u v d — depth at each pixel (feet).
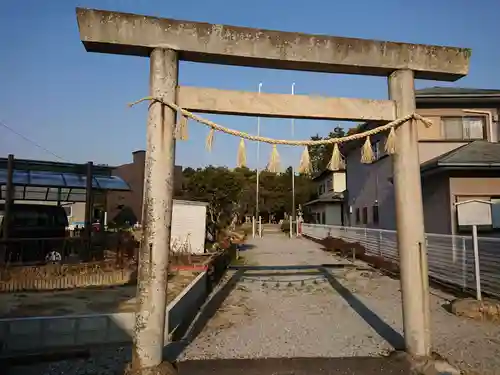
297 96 15.83
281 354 16.90
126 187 47.24
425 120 16.30
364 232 54.49
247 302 27.94
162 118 14.56
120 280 33.45
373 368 15.08
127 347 18.44
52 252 38.17
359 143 68.08
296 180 172.35
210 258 43.47
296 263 49.93
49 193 49.98
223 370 15.05
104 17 14.39
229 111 15.28
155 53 14.74
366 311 24.84
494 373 14.53
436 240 33.32
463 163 36.04
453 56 16.93
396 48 16.43
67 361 16.81
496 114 47.93
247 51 15.37
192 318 23.43
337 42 16.03
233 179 94.27
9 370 15.90
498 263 25.29
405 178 16.02
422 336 15.39
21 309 24.43
